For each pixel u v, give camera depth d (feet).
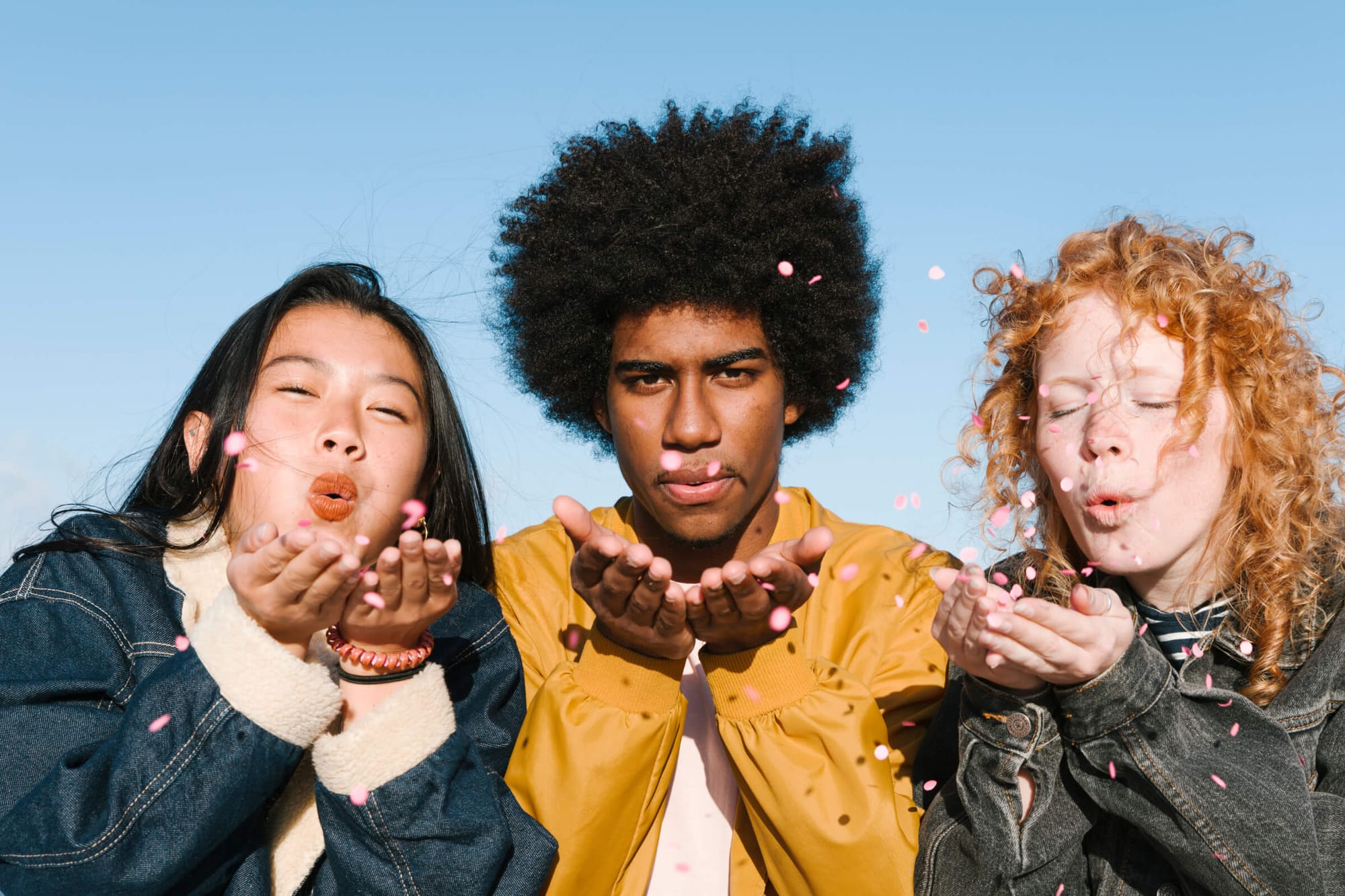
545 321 8.77
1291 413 6.02
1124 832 5.98
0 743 5.27
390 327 6.60
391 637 5.33
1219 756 5.46
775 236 7.84
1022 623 5.29
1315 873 5.22
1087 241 6.57
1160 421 5.90
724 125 8.73
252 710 4.92
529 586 7.91
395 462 6.10
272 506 5.85
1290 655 6.02
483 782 5.61
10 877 4.94
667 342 7.16
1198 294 5.95
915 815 6.50
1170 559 5.95
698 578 7.91
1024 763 5.76
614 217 8.07
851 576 7.30
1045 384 6.28
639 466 7.29
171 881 4.94
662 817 6.86
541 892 6.10
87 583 5.90
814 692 6.38
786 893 6.35
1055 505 6.65
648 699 6.38
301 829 5.73
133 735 4.90
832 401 9.12
